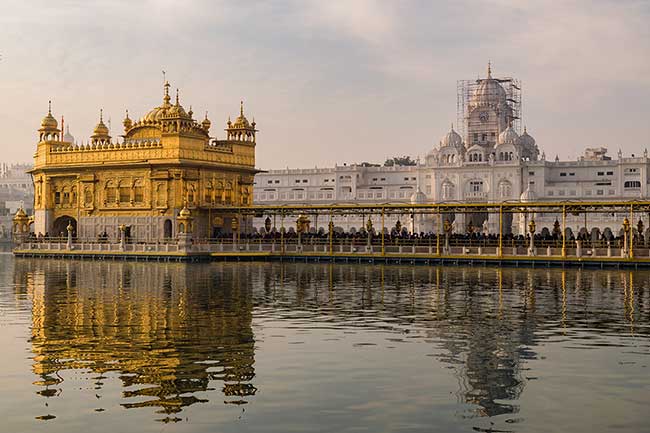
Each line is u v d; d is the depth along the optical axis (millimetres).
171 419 20516
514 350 29359
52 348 29422
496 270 69812
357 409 21375
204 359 27500
